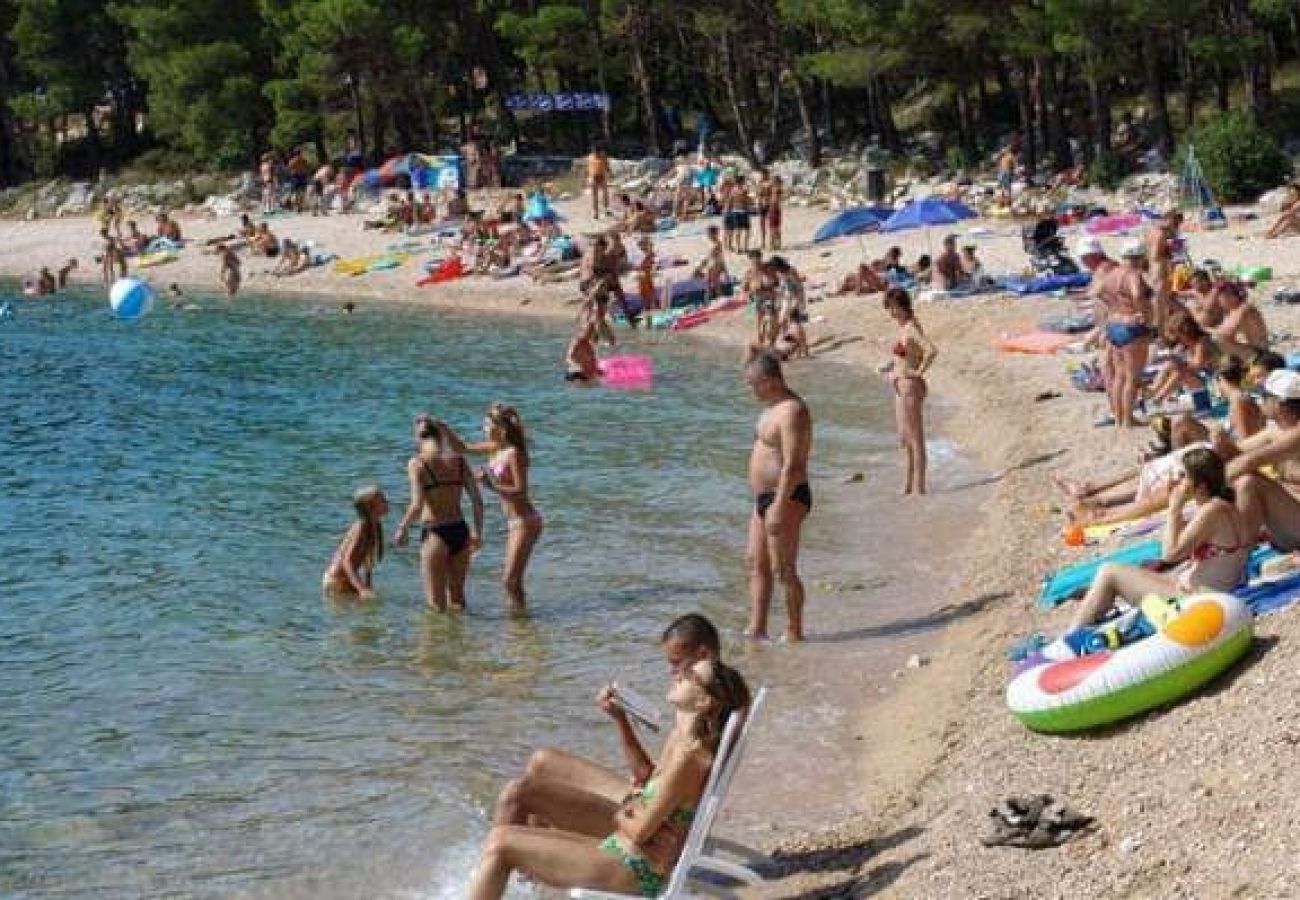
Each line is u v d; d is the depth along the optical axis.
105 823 10.79
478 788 11.15
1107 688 9.54
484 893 8.41
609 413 25.48
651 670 13.42
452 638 14.46
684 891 8.84
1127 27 44.38
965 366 26.70
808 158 54.38
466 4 62.62
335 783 11.33
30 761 11.91
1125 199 42.34
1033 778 9.41
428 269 45.81
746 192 44.25
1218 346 19.42
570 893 8.41
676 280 37.59
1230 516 10.80
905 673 12.84
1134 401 19.41
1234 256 31.44
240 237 52.78
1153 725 9.44
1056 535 15.34
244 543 18.27
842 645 13.69
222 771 11.62
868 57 48.91
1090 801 8.84
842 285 34.97
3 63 73.19
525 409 26.23
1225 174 40.28
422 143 65.38
